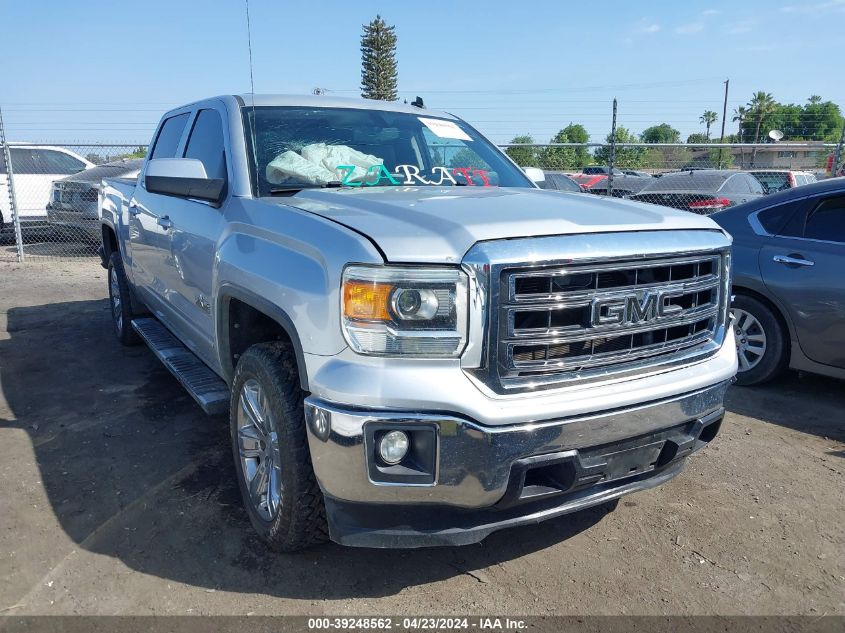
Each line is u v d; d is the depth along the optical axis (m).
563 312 2.42
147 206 4.75
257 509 2.98
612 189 11.16
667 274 2.67
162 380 5.19
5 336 6.52
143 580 2.74
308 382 2.41
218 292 3.17
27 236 13.86
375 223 2.47
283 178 3.37
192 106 4.52
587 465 2.47
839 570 2.90
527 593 2.71
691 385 2.71
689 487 3.62
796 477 3.74
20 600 2.60
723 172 10.98
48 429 4.24
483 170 4.07
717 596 2.71
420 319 2.26
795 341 4.84
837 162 10.36
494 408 2.29
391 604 2.62
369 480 2.29
